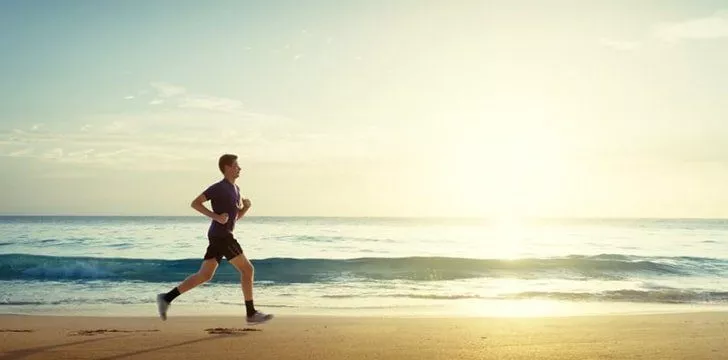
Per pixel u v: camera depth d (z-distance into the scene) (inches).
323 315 376.2
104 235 1708.9
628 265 768.9
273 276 658.2
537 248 1300.4
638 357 203.9
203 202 263.9
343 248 1266.0
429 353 213.2
